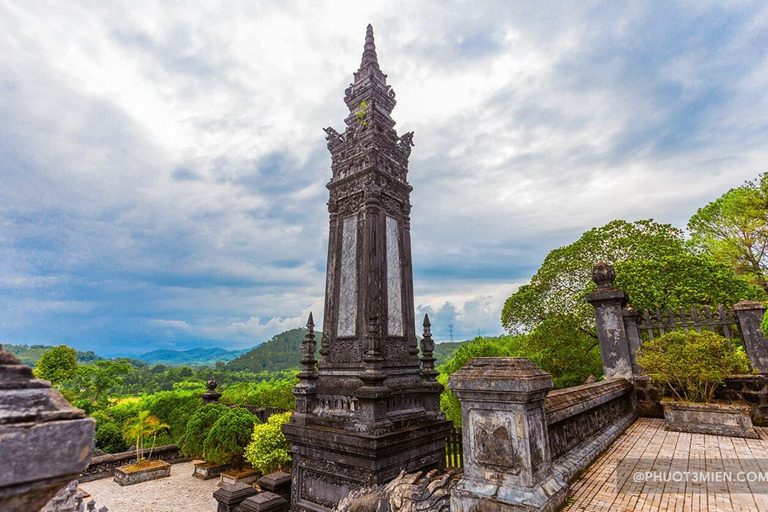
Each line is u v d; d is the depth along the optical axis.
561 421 4.80
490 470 3.63
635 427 7.55
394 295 9.76
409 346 9.68
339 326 9.41
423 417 8.91
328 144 11.27
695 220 23.25
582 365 18.45
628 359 9.38
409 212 11.02
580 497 3.81
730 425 6.57
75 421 1.58
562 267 19.55
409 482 4.82
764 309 8.13
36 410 1.51
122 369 44.94
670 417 7.16
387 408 8.25
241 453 13.94
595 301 10.09
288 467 12.97
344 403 8.28
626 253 18.05
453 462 9.47
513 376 3.54
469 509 3.58
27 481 1.40
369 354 7.91
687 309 13.92
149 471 14.12
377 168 9.92
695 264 15.09
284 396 24.16
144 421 15.82
